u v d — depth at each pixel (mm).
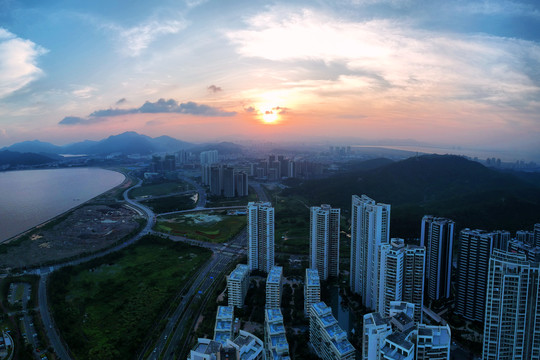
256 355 174375
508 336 188250
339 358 197250
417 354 159500
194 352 167125
